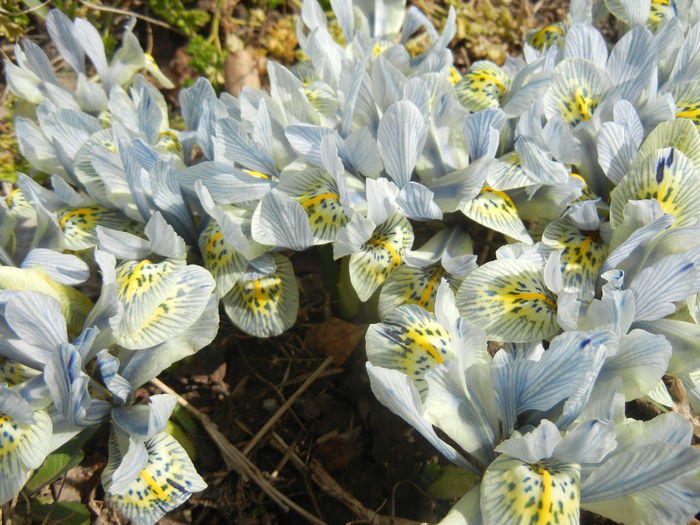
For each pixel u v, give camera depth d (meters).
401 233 0.15
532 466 0.12
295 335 0.19
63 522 0.15
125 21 0.24
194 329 0.14
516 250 0.15
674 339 0.14
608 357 0.13
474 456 0.13
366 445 0.17
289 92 0.16
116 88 0.17
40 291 0.14
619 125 0.15
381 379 0.12
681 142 0.15
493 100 0.17
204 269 0.15
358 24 0.20
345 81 0.16
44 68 0.18
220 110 0.16
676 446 0.11
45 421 0.13
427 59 0.17
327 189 0.15
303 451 0.17
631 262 0.14
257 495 0.16
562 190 0.15
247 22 0.24
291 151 0.16
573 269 0.15
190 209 0.16
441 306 0.13
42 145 0.17
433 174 0.16
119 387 0.14
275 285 0.16
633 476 0.12
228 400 0.18
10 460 0.12
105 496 0.16
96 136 0.16
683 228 0.13
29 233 0.17
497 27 0.26
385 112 0.14
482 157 0.15
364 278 0.15
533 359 0.14
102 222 0.16
